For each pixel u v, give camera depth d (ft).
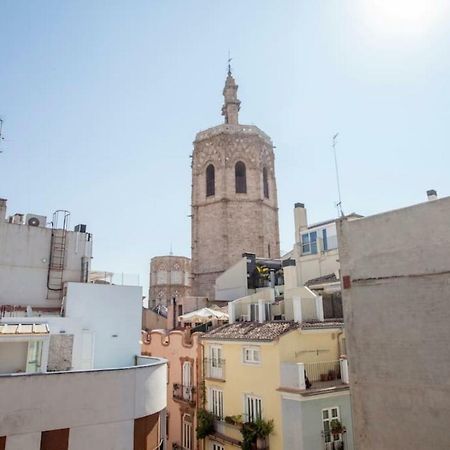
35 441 49.06
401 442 40.55
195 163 215.10
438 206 40.81
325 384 77.92
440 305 39.63
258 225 199.52
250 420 83.76
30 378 50.11
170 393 112.78
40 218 94.12
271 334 81.82
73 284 80.28
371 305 44.60
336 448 73.15
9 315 79.77
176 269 286.05
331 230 129.90
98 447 52.65
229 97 232.12
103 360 80.02
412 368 40.70
